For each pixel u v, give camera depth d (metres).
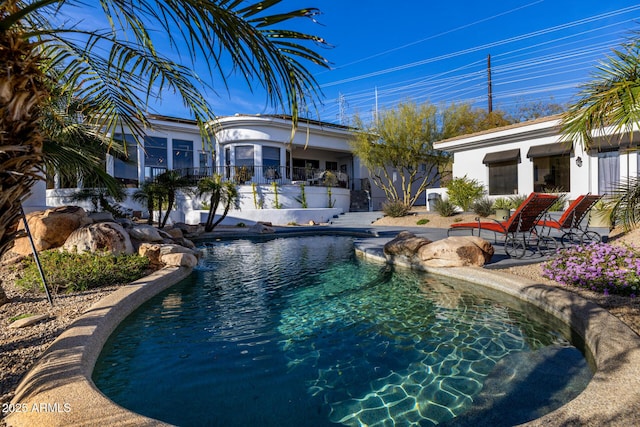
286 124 21.36
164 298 5.10
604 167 12.01
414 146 18.22
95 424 1.78
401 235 7.64
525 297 4.47
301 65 2.29
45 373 2.35
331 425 2.19
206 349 3.36
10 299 4.43
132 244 7.32
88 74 3.06
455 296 4.91
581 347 3.20
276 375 2.84
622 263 4.35
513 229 6.75
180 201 19.78
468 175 16.28
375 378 2.76
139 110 3.35
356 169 26.09
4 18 1.69
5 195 1.75
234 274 6.82
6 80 1.58
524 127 13.58
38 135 1.84
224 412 2.36
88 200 16.39
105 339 3.36
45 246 6.84
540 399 2.36
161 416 2.33
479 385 2.59
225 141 21.53
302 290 5.54
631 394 1.92
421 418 2.22
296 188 20.20
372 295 5.12
